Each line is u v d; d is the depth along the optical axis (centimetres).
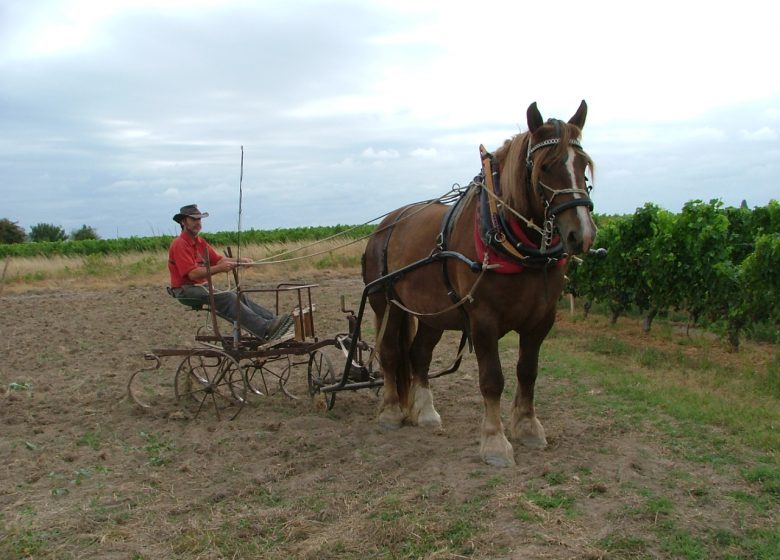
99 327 1302
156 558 394
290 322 700
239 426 644
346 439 592
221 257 750
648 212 1166
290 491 484
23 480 521
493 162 509
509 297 486
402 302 617
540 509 417
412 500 448
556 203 443
